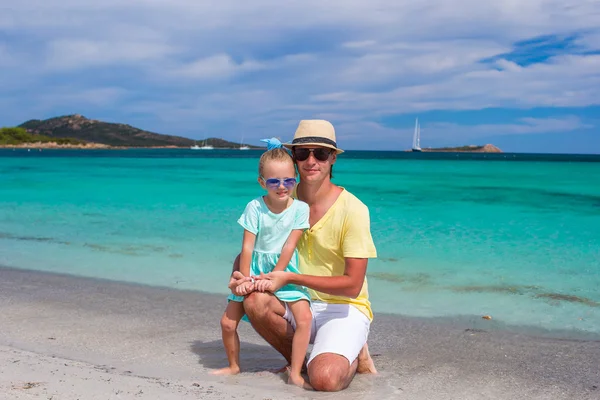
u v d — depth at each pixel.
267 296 3.55
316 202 3.80
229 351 3.73
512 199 16.58
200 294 6.02
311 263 3.87
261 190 18.89
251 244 3.73
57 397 2.78
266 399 3.10
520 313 5.42
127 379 3.26
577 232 10.35
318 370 3.39
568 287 6.39
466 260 7.82
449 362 4.09
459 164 56.84
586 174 33.78
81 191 18.19
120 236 9.62
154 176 27.09
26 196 16.44
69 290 6.10
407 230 10.52
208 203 14.77
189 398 2.96
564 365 4.04
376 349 4.41
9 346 4.13
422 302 5.79
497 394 3.46
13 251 8.28
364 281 3.92
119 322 4.96
